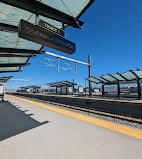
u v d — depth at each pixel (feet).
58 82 94.02
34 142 10.12
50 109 26.07
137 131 12.33
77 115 19.80
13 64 35.27
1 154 8.25
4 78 62.34
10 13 15.16
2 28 16.51
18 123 15.58
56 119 17.43
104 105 39.42
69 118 17.90
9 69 43.29
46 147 9.24
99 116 27.55
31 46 24.32
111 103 36.96
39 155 8.16
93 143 9.84
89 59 68.80
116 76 60.90
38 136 11.35
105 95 71.72
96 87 173.99
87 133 12.00
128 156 7.97
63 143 9.89
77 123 15.35
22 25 11.41
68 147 9.23
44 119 17.52
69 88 112.57
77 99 51.42
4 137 11.12
